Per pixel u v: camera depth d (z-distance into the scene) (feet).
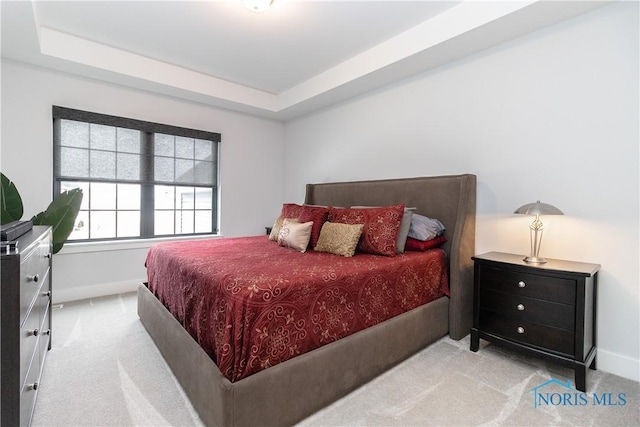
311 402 5.04
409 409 5.25
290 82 12.75
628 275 6.37
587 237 6.86
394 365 6.63
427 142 9.93
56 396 5.50
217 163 14.11
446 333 8.09
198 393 4.99
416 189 9.67
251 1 7.25
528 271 6.56
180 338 5.81
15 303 3.78
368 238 8.09
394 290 6.81
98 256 11.16
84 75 10.36
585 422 4.98
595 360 6.69
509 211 8.11
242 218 14.71
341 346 5.48
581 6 6.59
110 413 5.10
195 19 8.29
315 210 9.39
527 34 7.72
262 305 4.66
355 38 9.26
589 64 6.81
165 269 7.53
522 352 6.61
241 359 4.42
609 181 6.57
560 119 7.23
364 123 11.91
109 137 11.36
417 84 10.16
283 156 16.11
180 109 12.67
